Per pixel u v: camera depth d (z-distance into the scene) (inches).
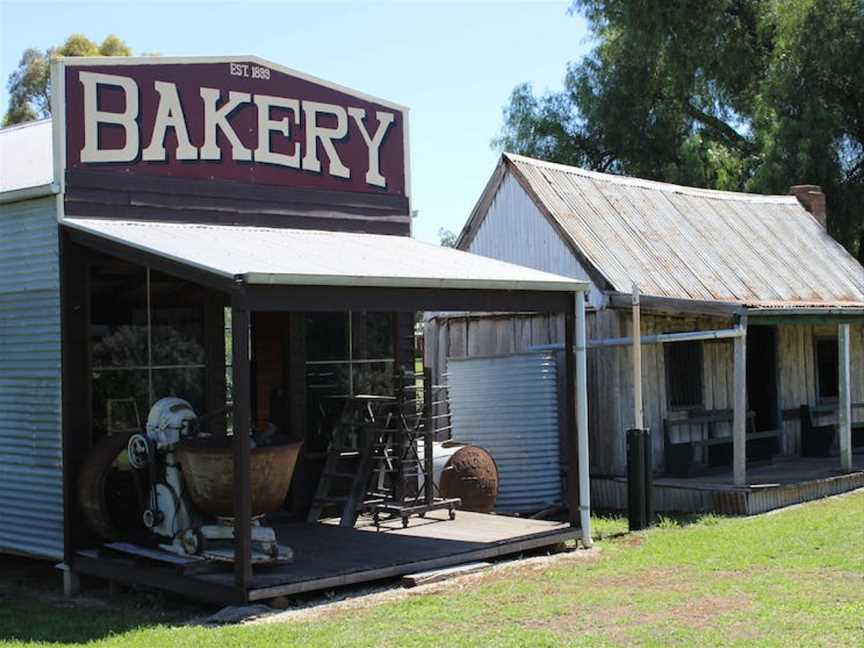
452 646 304.0
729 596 359.9
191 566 370.6
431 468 508.1
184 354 475.2
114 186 445.1
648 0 1246.3
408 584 390.9
